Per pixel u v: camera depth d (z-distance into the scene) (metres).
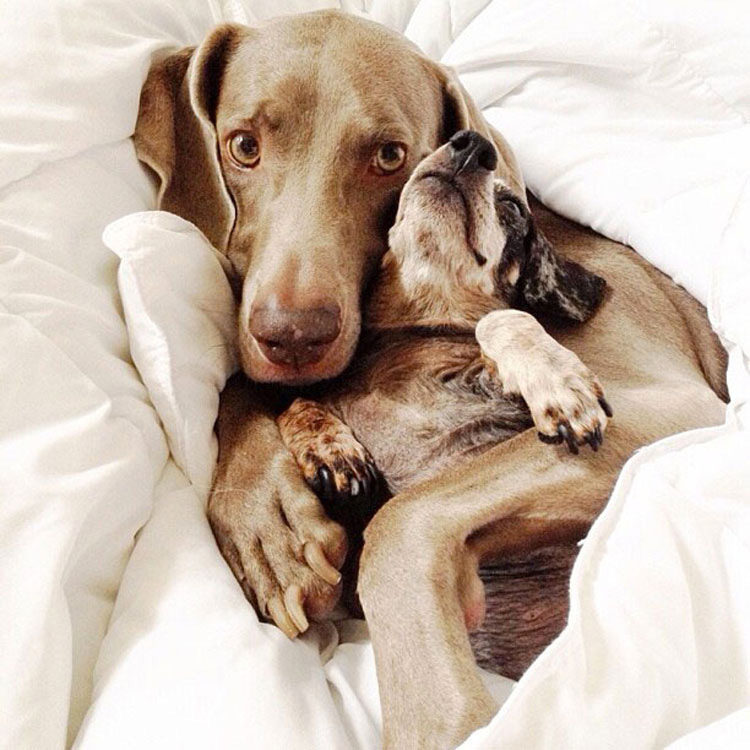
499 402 0.53
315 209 0.56
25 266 0.53
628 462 0.46
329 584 0.49
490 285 0.55
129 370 0.55
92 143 0.59
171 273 0.54
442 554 0.46
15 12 0.61
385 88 0.57
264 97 0.57
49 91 0.58
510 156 0.66
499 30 0.73
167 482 0.54
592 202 0.66
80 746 0.42
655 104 0.69
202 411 0.55
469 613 0.47
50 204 0.56
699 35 0.68
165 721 0.42
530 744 0.37
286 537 0.50
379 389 0.54
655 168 0.65
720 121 0.68
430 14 0.80
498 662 0.51
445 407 0.53
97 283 0.57
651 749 0.37
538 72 0.72
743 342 0.55
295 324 0.52
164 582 0.48
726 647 0.41
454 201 0.53
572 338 0.57
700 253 0.61
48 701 0.41
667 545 0.42
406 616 0.44
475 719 0.41
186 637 0.45
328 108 0.56
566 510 0.48
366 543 0.48
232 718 0.42
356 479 0.51
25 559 0.44
